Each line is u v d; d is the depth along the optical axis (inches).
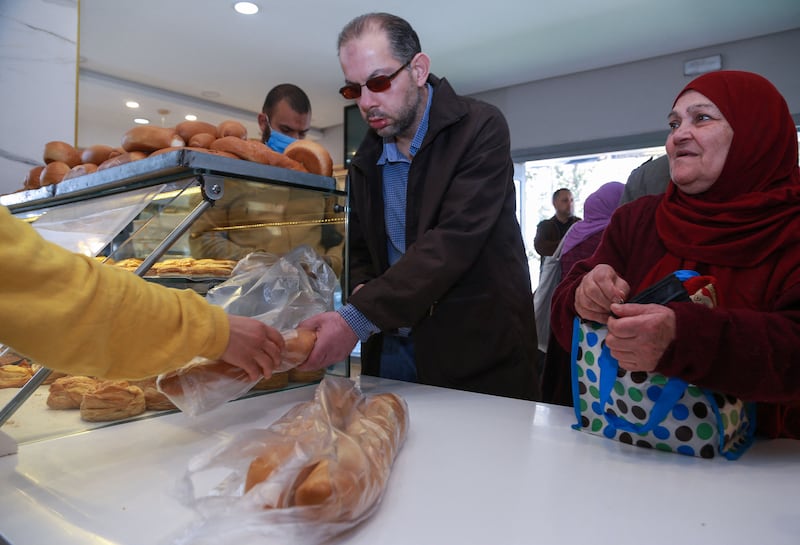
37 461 30.7
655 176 67.9
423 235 54.8
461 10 162.2
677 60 191.9
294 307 42.0
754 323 29.6
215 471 28.4
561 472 29.3
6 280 21.3
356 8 162.6
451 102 58.2
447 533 22.3
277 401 43.5
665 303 31.5
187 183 35.8
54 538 22.3
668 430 32.2
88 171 46.2
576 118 214.4
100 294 23.2
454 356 59.0
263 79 225.5
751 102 39.8
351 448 23.5
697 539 22.2
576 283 42.4
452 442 34.1
